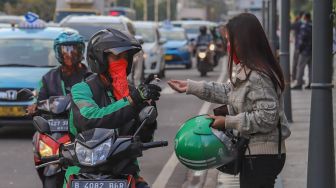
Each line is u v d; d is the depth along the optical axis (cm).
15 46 1670
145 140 663
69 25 2189
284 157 618
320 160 743
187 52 4012
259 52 603
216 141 603
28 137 1594
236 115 604
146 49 3145
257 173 609
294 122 1739
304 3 8600
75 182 596
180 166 1270
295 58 2664
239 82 601
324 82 738
